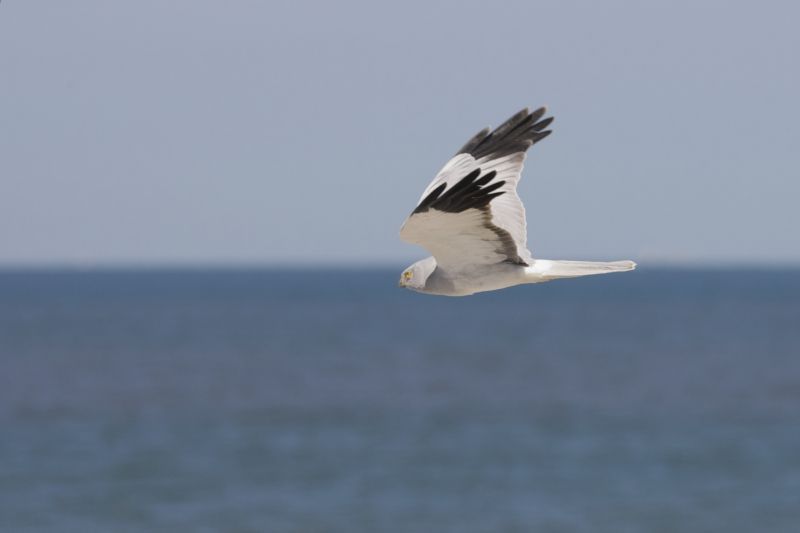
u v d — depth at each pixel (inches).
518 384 2282.2
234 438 1592.0
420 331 4131.4
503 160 428.1
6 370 2645.2
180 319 5019.7
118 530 1063.0
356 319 5083.7
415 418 1786.4
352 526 1071.0
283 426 1705.2
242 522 1091.3
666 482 1266.0
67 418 1807.3
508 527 1067.3
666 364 2709.2
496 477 1299.2
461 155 426.9
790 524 1062.4
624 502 1167.6
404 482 1274.6
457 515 1113.4
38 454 1469.0
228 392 2170.3
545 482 1270.9
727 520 1075.9
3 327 4426.7
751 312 5428.2
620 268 395.2
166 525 1084.5
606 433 1616.6
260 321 4862.2
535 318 5137.8
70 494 1221.7
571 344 3405.5
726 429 1637.6
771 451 1444.4
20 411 1904.5
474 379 2386.8
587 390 2169.0
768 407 1886.1
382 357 2965.1
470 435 1604.3
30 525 1088.2
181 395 2123.5
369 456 1438.2
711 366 2647.6
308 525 1079.0
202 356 3014.3
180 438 1593.3
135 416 1827.0
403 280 416.2
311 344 3454.7
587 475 1310.3
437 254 397.4
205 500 1189.1
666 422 1722.4
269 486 1258.6
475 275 399.9
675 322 4623.5
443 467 1362.0
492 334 3937.0
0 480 1300.4
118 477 1315.2
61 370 2637.8
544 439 1565.0
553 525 1071.0
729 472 1314.0
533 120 433.7
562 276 396.8
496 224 414.0
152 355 3048.7
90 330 4192.9
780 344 3341.5
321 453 1461.6
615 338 3673.7
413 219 376.5
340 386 2267.5
